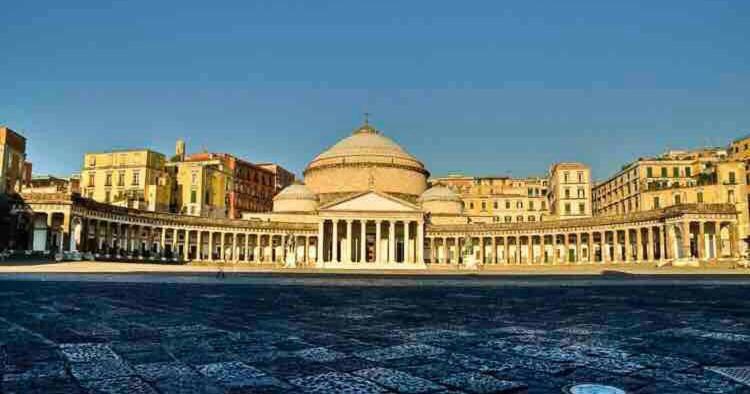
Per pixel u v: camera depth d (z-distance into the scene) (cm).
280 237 13825
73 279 4756
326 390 966
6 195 9494
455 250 13862
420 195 15000
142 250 11962
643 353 1319
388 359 1238
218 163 14412
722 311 2331
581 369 1138
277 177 17950
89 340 1486
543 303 2748
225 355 1280
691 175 13912
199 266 10500
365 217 12175
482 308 2469
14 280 4438
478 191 18912
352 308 2441
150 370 1120
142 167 12569
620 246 12581
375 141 15138
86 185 12862
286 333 1633
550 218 16188
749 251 9556
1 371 1107
